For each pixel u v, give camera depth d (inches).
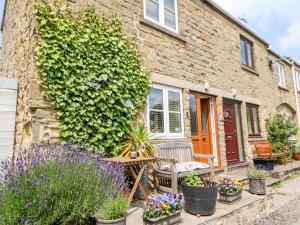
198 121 261.1
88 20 171.0
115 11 192.1
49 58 147.5
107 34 180.1
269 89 423.5
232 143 315.9
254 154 346.9
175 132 230.5
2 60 308.7
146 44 212.7
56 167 112.6
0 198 96.8
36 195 98.4
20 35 192.2
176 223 122.6
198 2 284.8
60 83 149.7
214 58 294.8
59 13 156.1
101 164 132.7
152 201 122.0
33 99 139.7
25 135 152.8
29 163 110.3
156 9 235.5
